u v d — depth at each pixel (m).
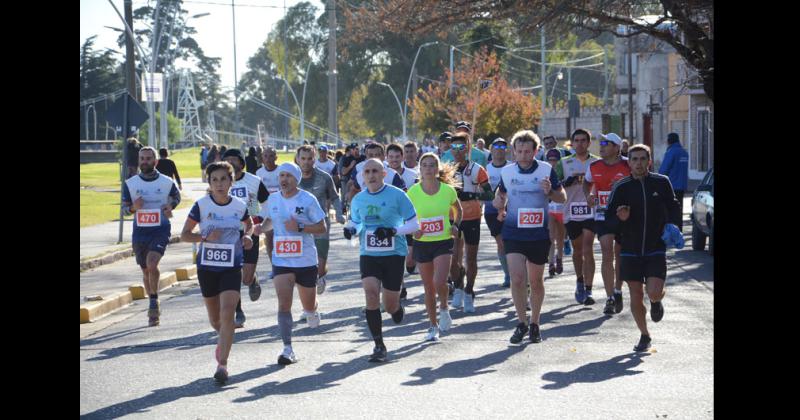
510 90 83.62
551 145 30.44
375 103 147.00
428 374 13.55
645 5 38.78
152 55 63.09
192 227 14.11
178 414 11.71
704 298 20.00
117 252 30.16
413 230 14.89
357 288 23.02
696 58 37.62
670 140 33.19
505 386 12.73
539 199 15.73
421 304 20.23
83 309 19.19
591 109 100.56
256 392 12.76
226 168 13.96
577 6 36.56
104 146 133.62
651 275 14.75
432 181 16.12
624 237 14.84
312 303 15.22
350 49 145.25
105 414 11.80
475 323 17.67
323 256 19.67
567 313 18.62
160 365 14.73
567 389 12.52
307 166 19.52
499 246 22.08
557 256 23.58
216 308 14.52
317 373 13.82
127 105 32.56
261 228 14.69
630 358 14.38
